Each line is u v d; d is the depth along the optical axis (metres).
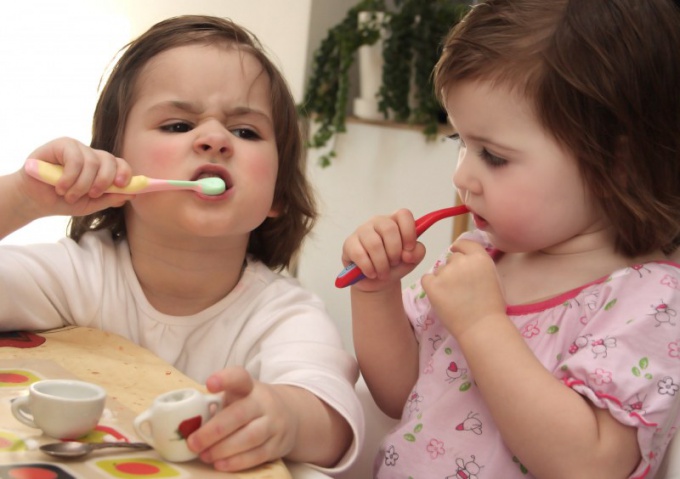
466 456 0.85
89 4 2.65
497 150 0.82
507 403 0.77
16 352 0.85
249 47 1.02
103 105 1.03
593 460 0.74
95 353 0.88
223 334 1.00
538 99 0.79
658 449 0.77
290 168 1.12
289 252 1.20
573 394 0.76
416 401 0.92
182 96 0.94
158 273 0.99
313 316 0.98
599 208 0.84
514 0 0.85
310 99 2.46
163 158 0.92
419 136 2.30
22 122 2.62
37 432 0.64
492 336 0.79
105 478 0.58
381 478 0.90
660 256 0.87
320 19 2.57
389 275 0.92
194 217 0.91
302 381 0.81
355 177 2.43
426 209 2.30
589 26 0.80
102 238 1.04
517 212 0.83
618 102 0.80
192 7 2.72
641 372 0.76
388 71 2.38
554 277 0.89
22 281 0.93
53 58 2.62
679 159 0.83
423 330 0.99
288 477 0.67
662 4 0.82
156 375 0.84
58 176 0.81
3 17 2.56
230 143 0.93
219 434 0.64
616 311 0.80
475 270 0.82
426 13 2.36
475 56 0.82
